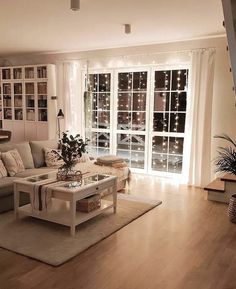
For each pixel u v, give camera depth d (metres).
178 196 4.62
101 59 6.13
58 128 6.67
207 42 4.99
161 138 5.79
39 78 6.59
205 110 4.98
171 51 5.37
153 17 3.92
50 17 3.96
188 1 3.30
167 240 3.11
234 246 2.99
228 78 4.83
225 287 2.32
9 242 2.97
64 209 3.50
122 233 3.26
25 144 4.72
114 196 3.78
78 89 6.47
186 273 2.51
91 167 4.67
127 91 6.02
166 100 5.63
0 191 3.64
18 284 2.31
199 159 5.15
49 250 2.82
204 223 3.57
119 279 2.40
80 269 2.54
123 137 6.20
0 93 7.28
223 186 4.46
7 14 3.83
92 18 3.99
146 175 5.95
